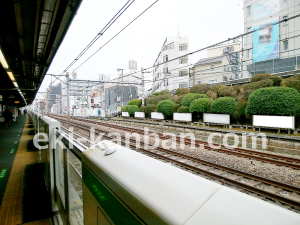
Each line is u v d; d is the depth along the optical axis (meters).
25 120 26.48
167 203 0.67
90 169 1.33
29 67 9.57
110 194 0.99
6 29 5.41
